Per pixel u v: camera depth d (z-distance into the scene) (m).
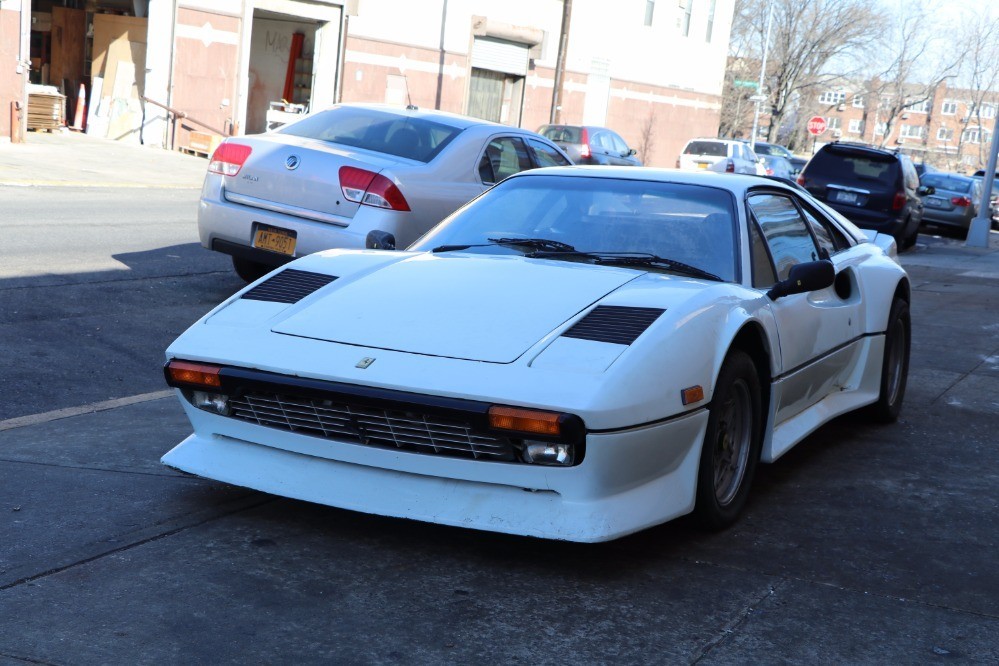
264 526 3.64
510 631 2.94
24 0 18.16
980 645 2.99
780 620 3.10
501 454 3.26
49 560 3.26
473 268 4.00
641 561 3.51
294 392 3.40
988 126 100.00
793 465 4.78
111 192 14.67
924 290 12.36
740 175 4.75
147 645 2.76
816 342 4.57
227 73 22.75
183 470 3.68
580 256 4.18
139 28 22.11
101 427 4.77
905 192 17.95
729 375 3.70
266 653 2.74
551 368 3.25
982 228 21.72
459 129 8.18
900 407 5.71
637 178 4.64
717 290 3.82
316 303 3.77
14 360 5.84
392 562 3.39
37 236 9.95
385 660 2.74
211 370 3.55
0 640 2.74
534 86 32.06
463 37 28.48
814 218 5.21
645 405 3.24
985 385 6.73
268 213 7.50
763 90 57.66
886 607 3.23
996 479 4.68
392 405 3.27
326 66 25.11
